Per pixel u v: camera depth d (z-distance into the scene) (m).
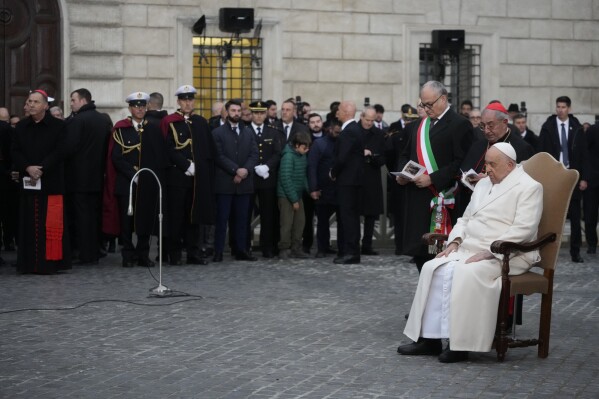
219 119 25.72
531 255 13.55
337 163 23.19
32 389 11.63
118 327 15.35
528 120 35.94
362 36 34.38
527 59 35.84
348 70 34.31
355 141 23.22
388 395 11.44
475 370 12.77
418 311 13.57
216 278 20.78
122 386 11.78
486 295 13.23
